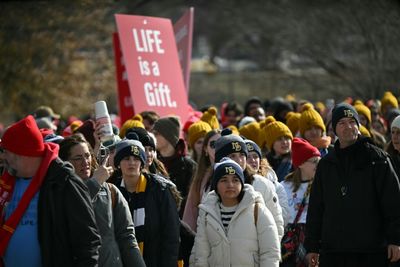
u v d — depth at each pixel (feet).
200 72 320.09
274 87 283.18
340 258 52.29
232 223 49.60
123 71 92.68
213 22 344.90
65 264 41.32
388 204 51.26
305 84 269.23
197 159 71.82
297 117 78.74
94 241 41.37
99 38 201.46
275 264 49.19
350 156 52.31
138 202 51.08
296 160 60.39
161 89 85.97
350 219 51.72
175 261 50.93
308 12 245.86
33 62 194.90
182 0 314.14
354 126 52.13
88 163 46.75
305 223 57.82
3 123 205.26
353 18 216.33
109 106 204.85
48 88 195.31
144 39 86.38
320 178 53.42
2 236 41.57
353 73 221.66
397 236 50.85
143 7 280.51
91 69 203.00
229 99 281.95
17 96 193.06
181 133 75.77
